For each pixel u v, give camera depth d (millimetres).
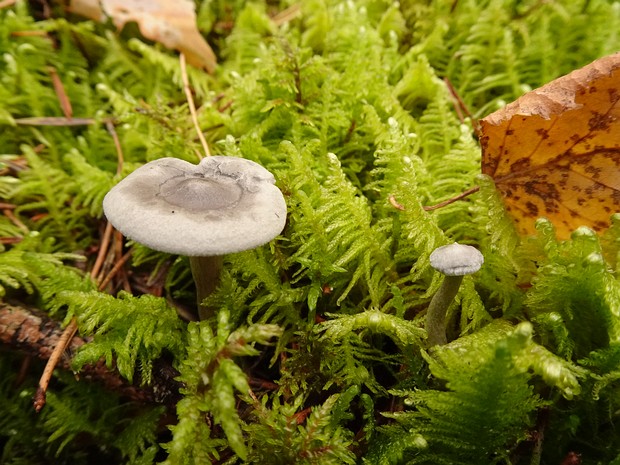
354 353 104
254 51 179
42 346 108
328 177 112
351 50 159
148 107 149
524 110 101
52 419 112
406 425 93
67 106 161
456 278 90
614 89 97
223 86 174
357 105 142
